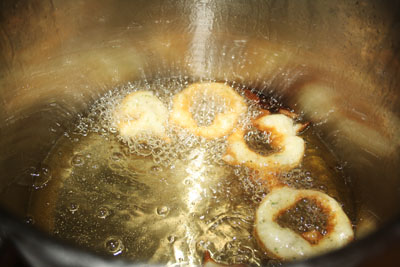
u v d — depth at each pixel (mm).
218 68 523
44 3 421
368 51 424
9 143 422
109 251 389
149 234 398
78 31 454
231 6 478
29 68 431
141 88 508
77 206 416
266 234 384
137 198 421
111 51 485
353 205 427
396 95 404
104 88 500
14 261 327
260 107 491
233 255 385
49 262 287
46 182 433
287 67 492
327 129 468
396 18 394
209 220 406
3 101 415
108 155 450
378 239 281
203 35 504
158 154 450
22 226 286
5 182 413
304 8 447
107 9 456
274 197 404
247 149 440
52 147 458
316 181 440
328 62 460
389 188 398
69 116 476
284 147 441
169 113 472
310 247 377
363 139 436
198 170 439
